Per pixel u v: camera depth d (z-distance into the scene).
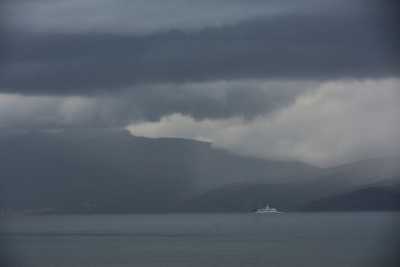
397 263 158.62
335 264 161.38
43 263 180.12
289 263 169.38
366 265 157.62
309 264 165.00
